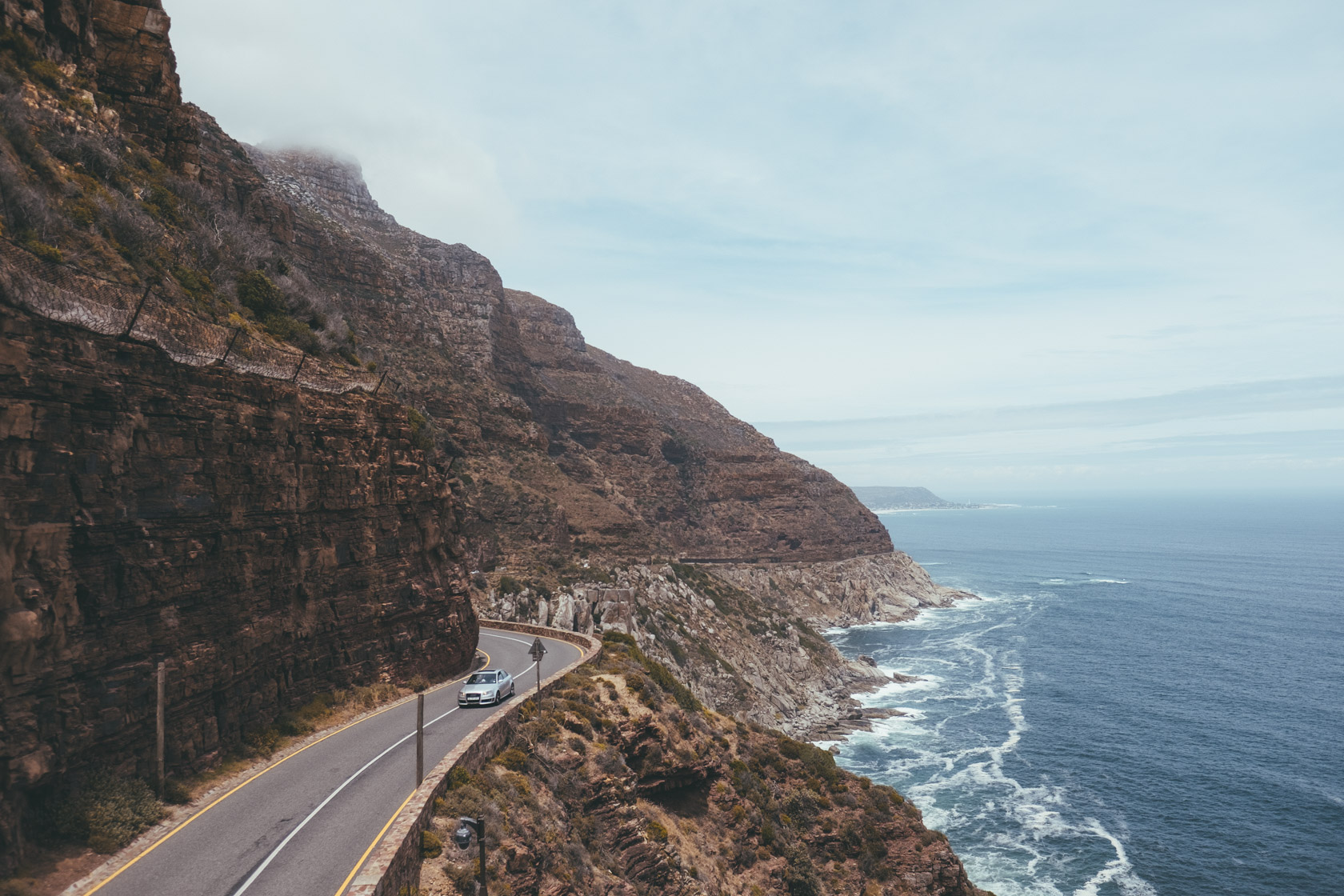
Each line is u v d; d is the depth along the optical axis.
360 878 14.80
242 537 22.84
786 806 41.16
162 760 18.62
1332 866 57.50
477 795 21.59
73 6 24.97
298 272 35.84
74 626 16.28
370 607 30.75
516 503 105.50
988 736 87.12
